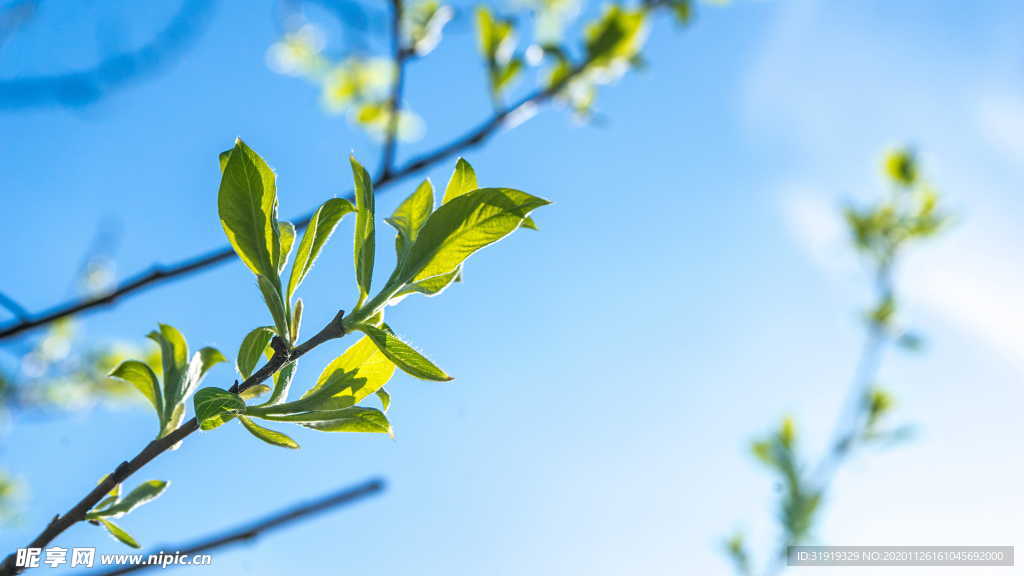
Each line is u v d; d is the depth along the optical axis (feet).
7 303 2.25
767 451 6.53
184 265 2.34
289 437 1.92
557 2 4.19
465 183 2.01
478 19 3.32
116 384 5.74
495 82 3.31
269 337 1.96
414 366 1.93
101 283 3.94
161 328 2.00
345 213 1.96
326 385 1.97
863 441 6.52
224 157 1.93
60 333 5.48
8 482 4.29
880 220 7.14
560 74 3.63
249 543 2.12
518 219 1.96
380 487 2.18
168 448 1.91
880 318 6.79
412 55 3.01
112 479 1.90
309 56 4.51
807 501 6.27
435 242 1.96
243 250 1.92
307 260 1.95
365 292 1.95
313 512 2.14
